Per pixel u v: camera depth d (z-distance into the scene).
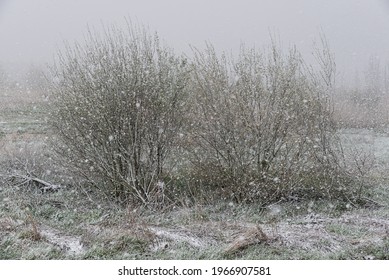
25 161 10.49
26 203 9.00
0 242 6.96
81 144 9.20
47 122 9.66
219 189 9.75
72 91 9.02
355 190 10.02
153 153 9.26
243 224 8.23
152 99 9.00
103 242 7.05
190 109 9.30
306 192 10.09
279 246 6.96
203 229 7.68
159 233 7.38
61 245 7.00
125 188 9.33
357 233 7.63
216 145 9.39
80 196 9.55
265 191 9.54
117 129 8.93
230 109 9.19
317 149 9.80
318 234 7.47
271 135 9.34
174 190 9.64
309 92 9.69
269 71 9.27
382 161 12.80
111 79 8.83
